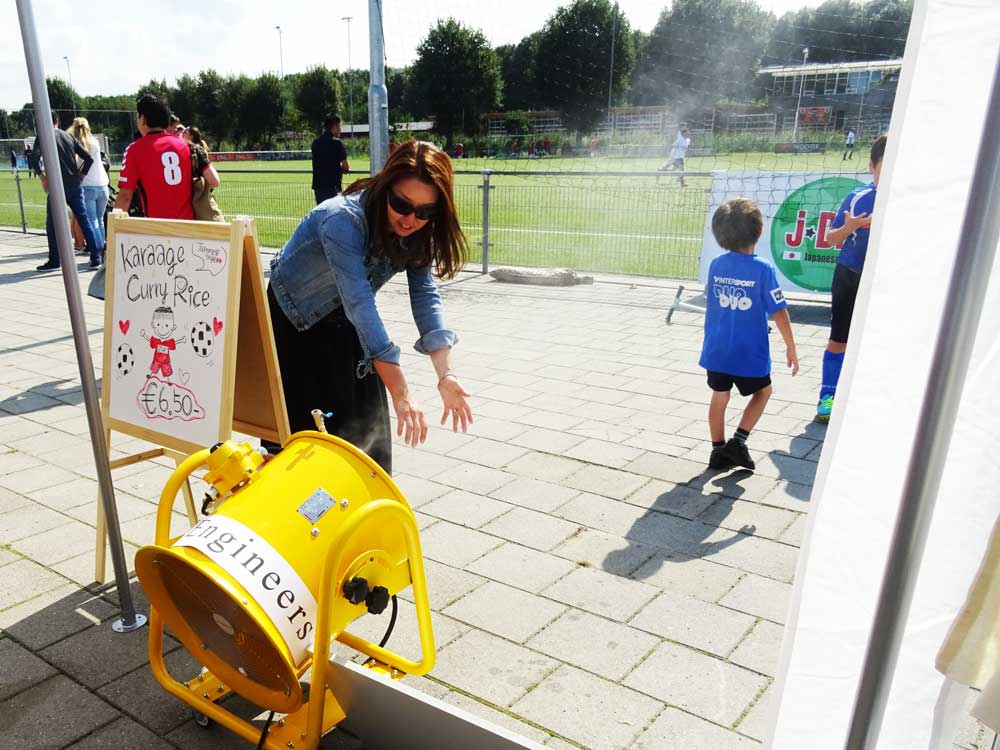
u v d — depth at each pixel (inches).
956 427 54.9
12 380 237.0
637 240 478.3
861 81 1619.1
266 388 110.7
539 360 257.8
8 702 99.6
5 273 411.5
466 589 124.5
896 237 49.4
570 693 101.2
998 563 53.9
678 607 119.8
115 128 2347.4
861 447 52.9
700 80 2166.6
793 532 142.9
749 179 330.6
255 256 101.7
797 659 57.7
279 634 76.7
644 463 173.9
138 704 99.5
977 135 47.4
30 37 92.1
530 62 2278.5
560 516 149.0
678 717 97.0
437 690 101.7
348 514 83.2
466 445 184.5
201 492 158.7
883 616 47.4
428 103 2027.6
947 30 46.7
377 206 99.0
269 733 86.3
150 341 113.0
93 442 107.0
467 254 109.3
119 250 117.0
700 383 232.4
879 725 49.7
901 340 50.9
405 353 267.9
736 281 157.5
